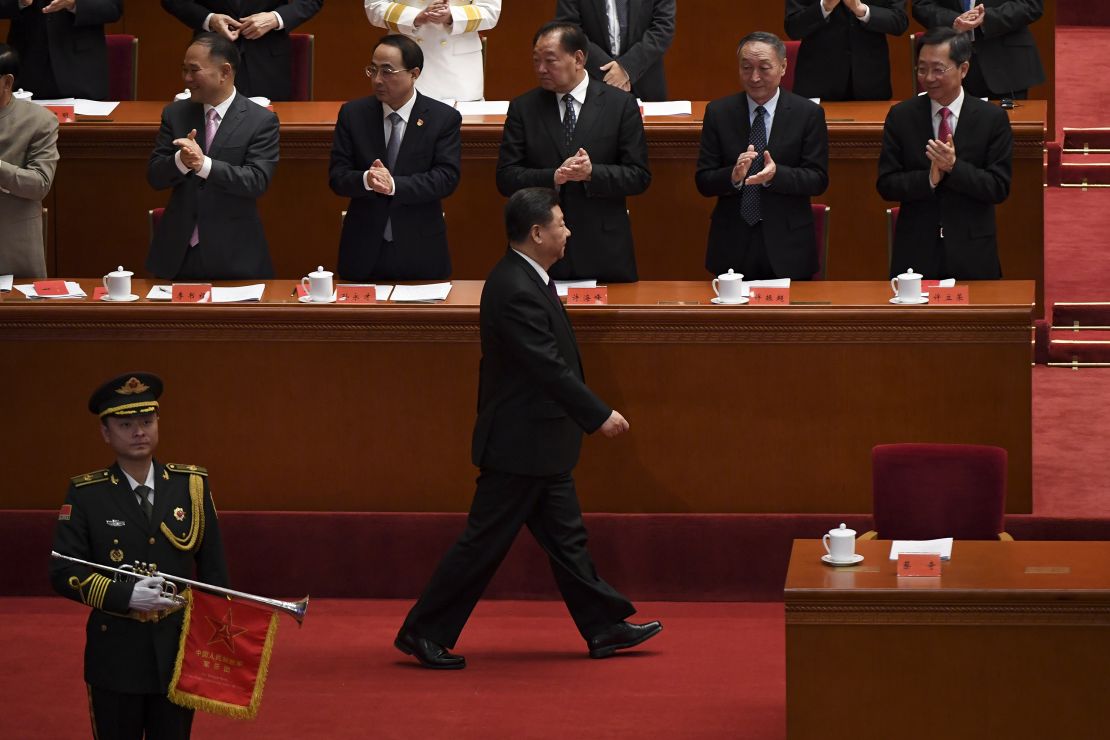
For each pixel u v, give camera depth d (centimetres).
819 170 2722
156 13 3978
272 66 3356
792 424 2544
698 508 2581
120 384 1761
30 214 2836
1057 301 3481
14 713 2188
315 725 2138
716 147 2762
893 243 2803
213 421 2609
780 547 2570
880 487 2305
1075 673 1791
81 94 3409
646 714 2155
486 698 2219
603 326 2539
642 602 2595
